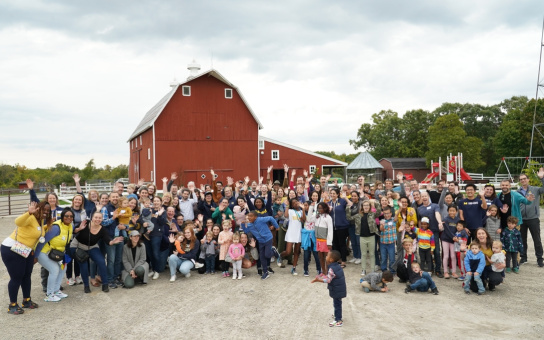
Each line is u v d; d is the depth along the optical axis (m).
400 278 9.70
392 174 60.81
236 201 12.20
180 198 12.19
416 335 6.63
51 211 9.05
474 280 8.77
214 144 35.94
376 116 80.38
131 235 9.54
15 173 74.31
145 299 8.62
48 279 8.46
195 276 10.56
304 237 10.34
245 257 11.03
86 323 7.30
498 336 6.57
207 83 35.81
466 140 58.53
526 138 54.53
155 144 34.16
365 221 10.16
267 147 42.53
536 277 10.00
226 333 6.80
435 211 10.03
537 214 11.09
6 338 6.66
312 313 7.70
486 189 10.82
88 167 78.38
